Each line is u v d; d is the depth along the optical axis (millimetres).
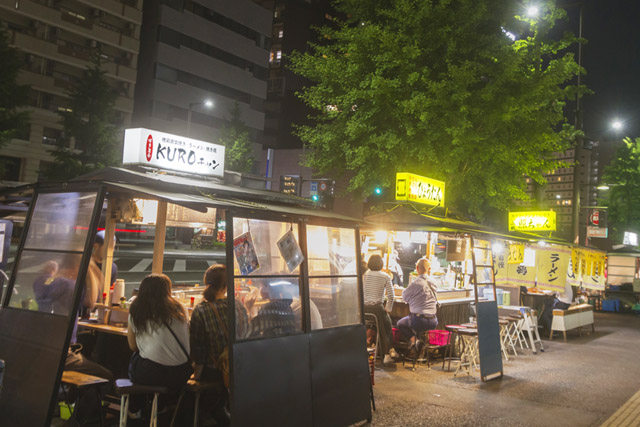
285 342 5352
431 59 13812
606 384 9242
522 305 15453
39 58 44438
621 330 18188
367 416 6348
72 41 46906
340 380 5980
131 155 6934
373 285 9906
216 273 5527
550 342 14367
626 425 6789
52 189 5328
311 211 6629
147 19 52938
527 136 14656
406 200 11023
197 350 5277
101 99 35750
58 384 4473
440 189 12477
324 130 15875
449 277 12703
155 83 52312
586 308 16312
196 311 5348
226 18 58688
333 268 6309
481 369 8891
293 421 5289
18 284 5246
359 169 15664
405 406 7160
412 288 9906
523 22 14664
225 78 58875
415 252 19312
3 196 5918
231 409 4719
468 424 6488
